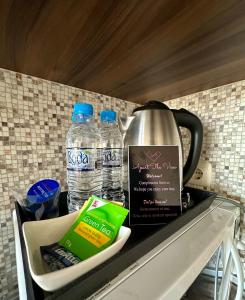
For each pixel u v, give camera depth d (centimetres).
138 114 50
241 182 60
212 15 31
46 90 54
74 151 45
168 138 47
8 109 48
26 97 51
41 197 40
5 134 47
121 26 33
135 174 41
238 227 56
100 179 50
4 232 48
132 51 42
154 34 36
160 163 42
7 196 48
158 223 40
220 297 44
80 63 46
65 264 26
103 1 27
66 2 27
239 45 40
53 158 57
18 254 37
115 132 56
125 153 51
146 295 24
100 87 63
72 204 45
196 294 48
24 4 27
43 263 26
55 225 32
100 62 46
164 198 41
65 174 60
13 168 49
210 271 47
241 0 27
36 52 40
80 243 30
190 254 31
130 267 28
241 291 41
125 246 30
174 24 33
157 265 29
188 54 44
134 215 40
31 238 28
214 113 66
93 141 53
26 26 32
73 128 52
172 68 51
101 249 28
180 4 28
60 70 49
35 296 21
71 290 20
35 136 53
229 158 63
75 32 34
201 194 54
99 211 33
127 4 28
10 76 48
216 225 42
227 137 63
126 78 56
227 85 62
